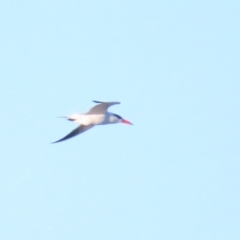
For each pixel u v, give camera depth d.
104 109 52.06
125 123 52.78
